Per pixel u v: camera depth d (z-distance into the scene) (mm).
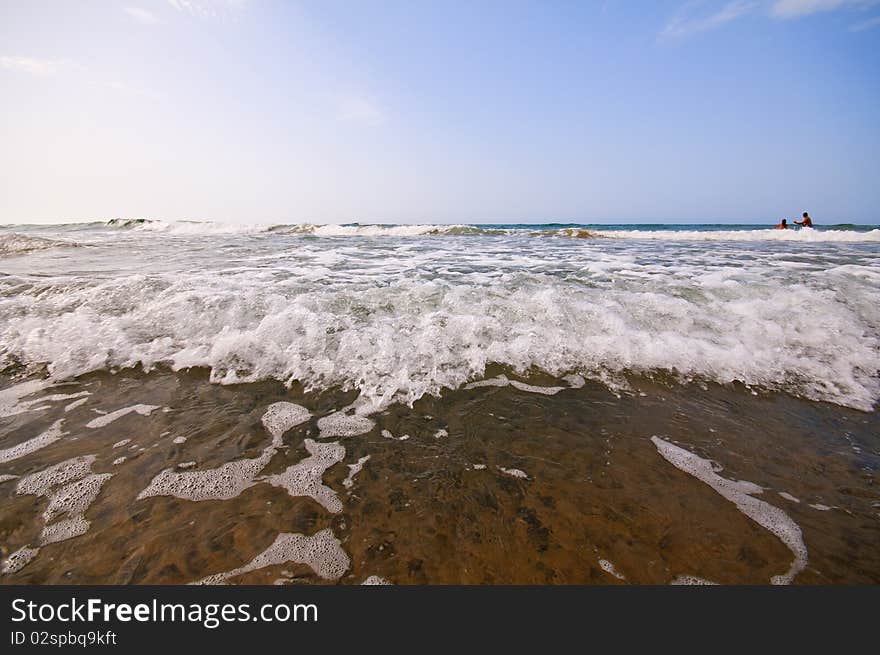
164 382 2607
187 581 1306
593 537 1452
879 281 4793
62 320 3256
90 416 2223
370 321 3369
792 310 3701
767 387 2650
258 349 2945
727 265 6191
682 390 2607
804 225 16391
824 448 2004
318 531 1481
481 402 2441
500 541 1438
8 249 7742
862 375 2805
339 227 17250
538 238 13266
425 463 1871
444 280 4773
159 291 3854
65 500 1604
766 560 1371
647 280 4793
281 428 2154
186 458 1889
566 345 3135
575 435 2100
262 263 6121
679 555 1388
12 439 1996
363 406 2385
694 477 1772
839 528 1499
